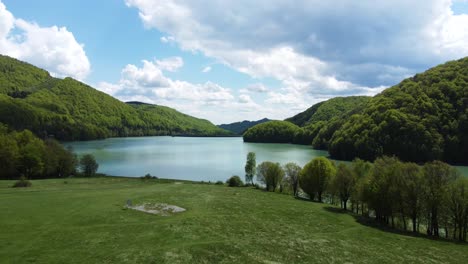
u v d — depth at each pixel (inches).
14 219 1453.0
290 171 3267.7
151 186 3034.0
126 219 1568.7
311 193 2869.1
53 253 1075.3
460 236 1728.6
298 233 1593.3
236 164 6003.9
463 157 5718.5
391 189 1955.0
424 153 5679.1
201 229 1473.9
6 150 3686.0
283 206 2300.7
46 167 3988.7
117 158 6820.9
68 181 3390.7
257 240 1386.6
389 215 1995.6
